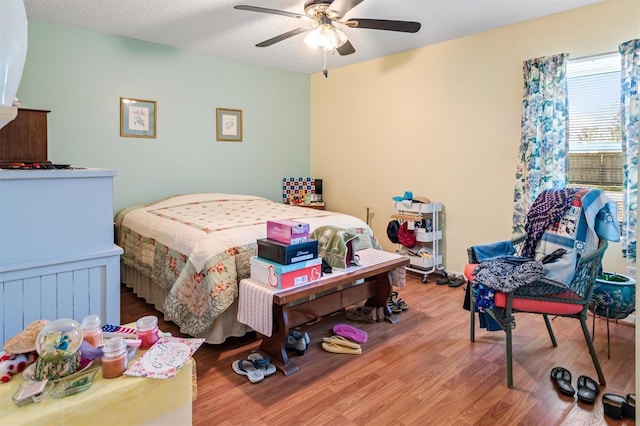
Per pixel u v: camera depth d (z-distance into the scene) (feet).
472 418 5.54
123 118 12.26
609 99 9.32
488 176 11.48
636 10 8.71
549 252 7.27
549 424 5.40
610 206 6.63
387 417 5.57
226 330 7.84
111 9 9.91
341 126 15.83
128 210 11.80
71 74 11.25
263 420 5.50
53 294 4.72
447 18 10.28
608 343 7.38
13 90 3.55
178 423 3.65
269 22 10.70
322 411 5.71
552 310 6.41
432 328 8.68
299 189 16.53
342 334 8.07
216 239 7.86
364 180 15.10
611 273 8.39
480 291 6.63
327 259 8.12
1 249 4.33
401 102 13.56
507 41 10.82
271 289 6.81
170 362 3.62
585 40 9.48
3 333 4.39
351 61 14.69
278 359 6.96
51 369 3.23
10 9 3.41
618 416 5.45
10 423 2.81
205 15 10.25
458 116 12.03
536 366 6.97
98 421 3.17
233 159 14.90
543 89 9.93
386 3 9.33
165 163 13.24
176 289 7.80
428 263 12.11
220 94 14.33
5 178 4.28
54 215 4.66
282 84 16.10
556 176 9.89
